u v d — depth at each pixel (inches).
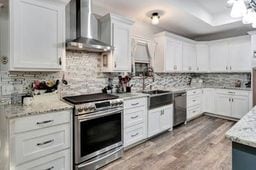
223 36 185.9
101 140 89.0
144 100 117.0
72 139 78.7
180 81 193.8
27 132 65.1
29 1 74.1
